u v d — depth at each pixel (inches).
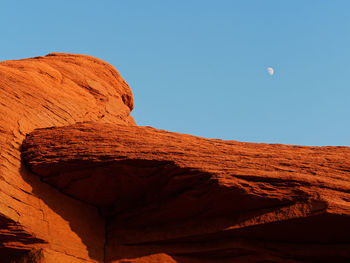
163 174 489.4
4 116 531.2
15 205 461.1
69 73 732.7
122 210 536.7
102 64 840.9
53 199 506.3
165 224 512.7
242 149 534.6
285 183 468.4
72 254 486.6
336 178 483.8
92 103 717.9
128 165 489.4
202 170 473.1
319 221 453.1
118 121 776.9
